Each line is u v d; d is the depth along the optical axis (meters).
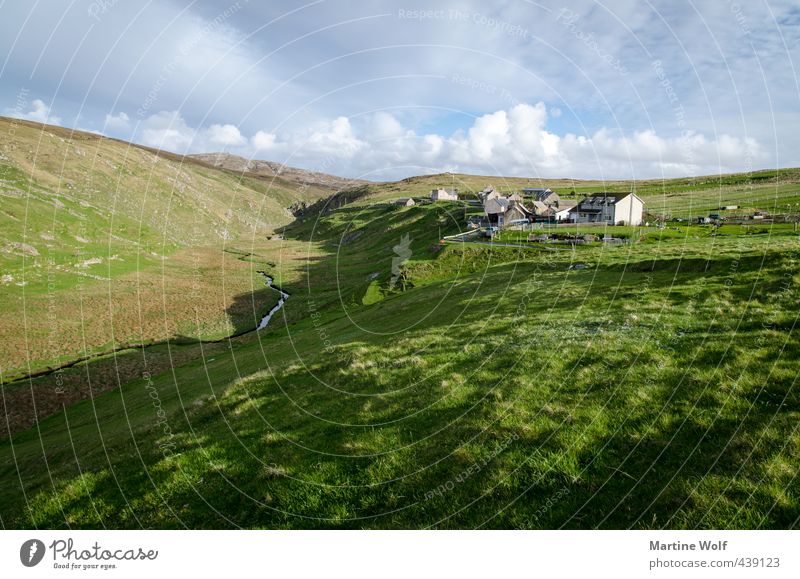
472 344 18.17
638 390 11.39
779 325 13.66
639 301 20.31
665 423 9.90
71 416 32.41
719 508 7.77
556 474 9.18
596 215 81.31
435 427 11.84
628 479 8.73
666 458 8.97
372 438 11.90
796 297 16.08
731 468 8.38
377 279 65.00
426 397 13.77
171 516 10.45
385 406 13.84
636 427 10.00
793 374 10.65
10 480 18.95
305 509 9.78
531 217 87.62
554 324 18.97
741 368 11.45
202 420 16.23
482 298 30.45
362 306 54.84
